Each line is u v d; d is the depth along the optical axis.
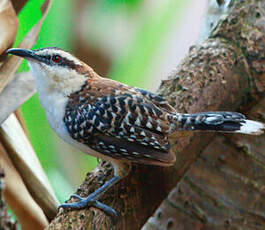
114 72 3.75
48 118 3.61
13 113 3.61
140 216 3.58
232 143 3.63
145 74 3.76
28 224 3.60
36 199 3.60
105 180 3.59
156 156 3.58
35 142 3.70
